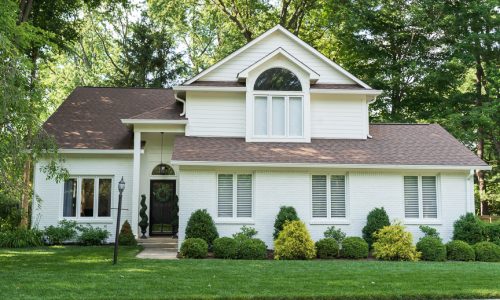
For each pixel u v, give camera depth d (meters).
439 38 35.72
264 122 22.52
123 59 42.16
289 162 20.56
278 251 17.88
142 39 41.38
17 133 13.95
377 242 18.64
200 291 10.99
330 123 23.08
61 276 12.73
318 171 21.27
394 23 35.44
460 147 22.78
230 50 38.50
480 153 38.03
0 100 13.54
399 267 15.17
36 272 13.42
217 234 19.67
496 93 34.88
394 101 36.31
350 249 18.31
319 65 23.44
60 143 23.11
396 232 18.27
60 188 23.12
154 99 27.70
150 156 24.42
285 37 23.44
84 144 23.27
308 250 17.89
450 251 18.59
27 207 27.59
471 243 20.22
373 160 21.11
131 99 27.55
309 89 22.56
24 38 16.78
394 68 35.41
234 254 17.81
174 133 24.44
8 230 23.20
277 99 22.59
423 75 34.69
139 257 17.75
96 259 16.47
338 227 20.89
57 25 29.38
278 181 20.91
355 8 35.09
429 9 35.25
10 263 15.45
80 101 26.89
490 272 14.13
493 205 40.84
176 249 20.92
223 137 22.52
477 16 34.88
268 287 11.52
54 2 28.38
